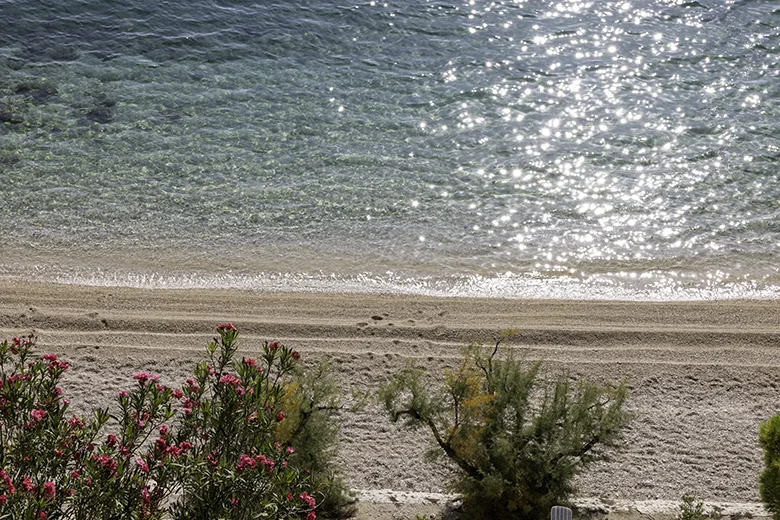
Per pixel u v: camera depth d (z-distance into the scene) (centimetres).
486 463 1184
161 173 2284
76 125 2459
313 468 1165
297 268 1973
